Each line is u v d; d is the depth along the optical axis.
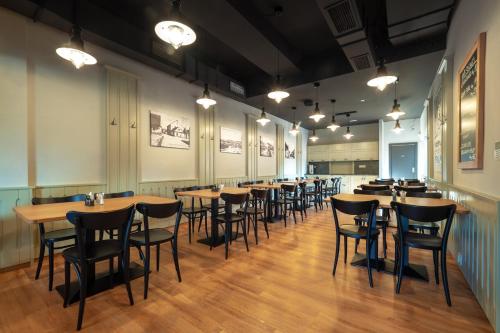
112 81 3.78
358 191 3.81
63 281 2.41
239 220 3.34
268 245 3.52
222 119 5.99
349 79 4.74
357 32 3.16
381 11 3.35
